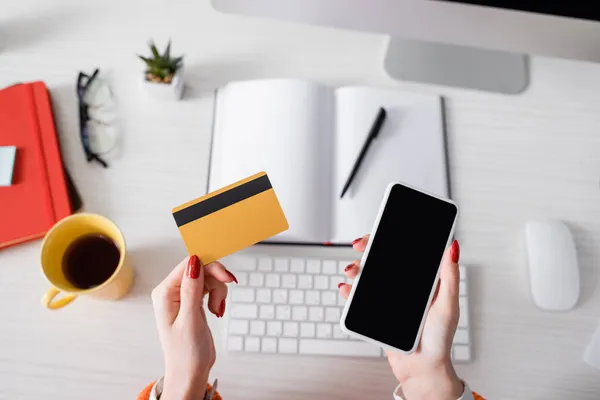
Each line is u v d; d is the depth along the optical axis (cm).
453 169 69
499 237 66
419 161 67
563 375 61
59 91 69
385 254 50
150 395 50
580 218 68
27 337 59
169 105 70
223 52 73
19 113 66
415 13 56
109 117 68
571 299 62
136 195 65
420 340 52
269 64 72
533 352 62
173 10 74
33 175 64
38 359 58
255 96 66
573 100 73
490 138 70
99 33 72
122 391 58
